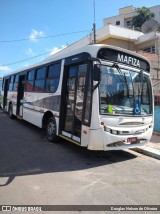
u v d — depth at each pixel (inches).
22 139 370.9
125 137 267.4
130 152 327.9
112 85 267.1
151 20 908.6
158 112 447.2
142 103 293.6
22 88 528.7
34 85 429.4
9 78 634.2
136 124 280.2
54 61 353.4
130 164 273.0
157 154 304.3
